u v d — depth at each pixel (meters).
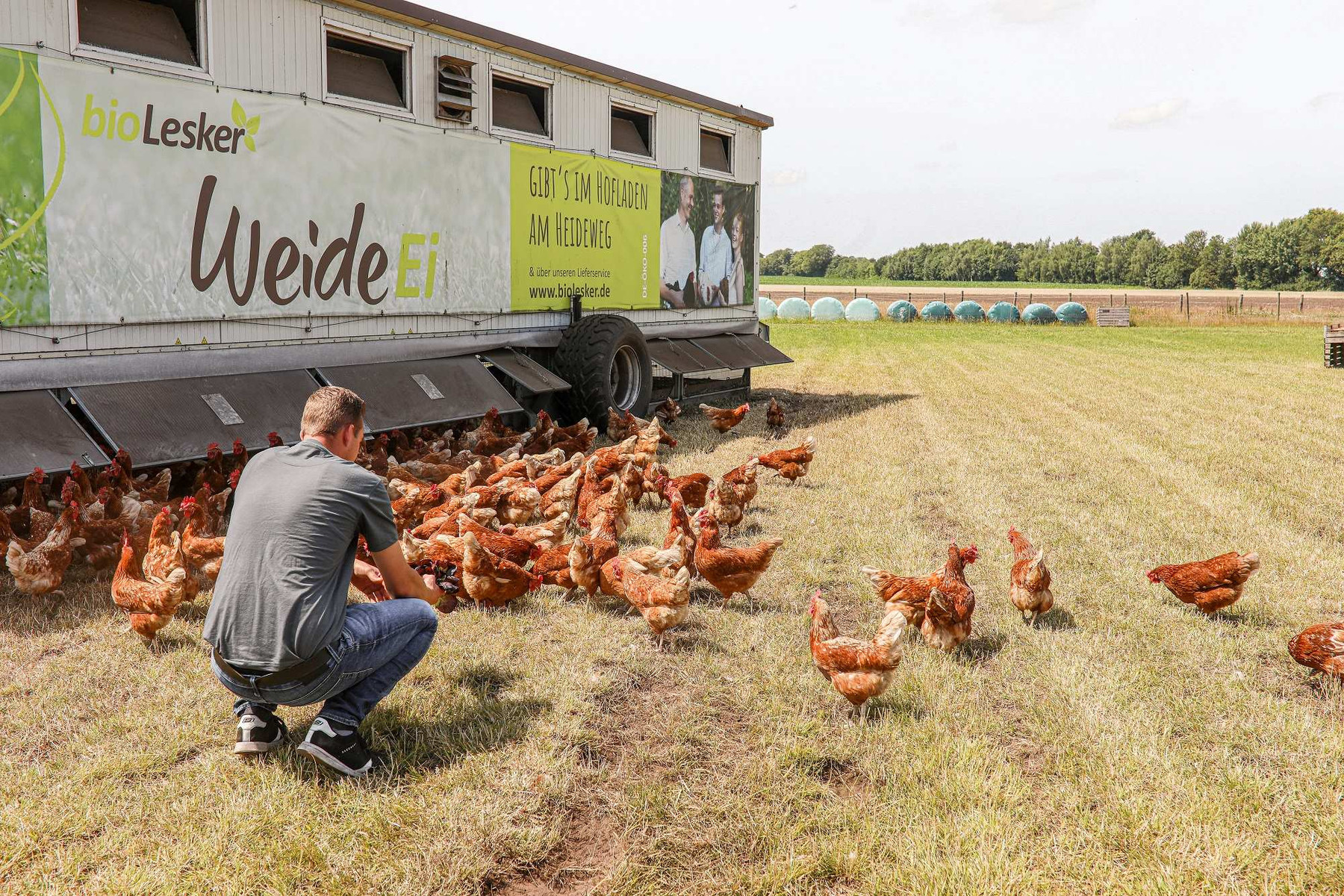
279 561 3.51
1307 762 4.00
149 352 7.65
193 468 8.08
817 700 4.63
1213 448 12.03
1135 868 3.25
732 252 16.28
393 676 3.92
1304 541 7.57
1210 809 3.57
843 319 50.00
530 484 7.62
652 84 13.32
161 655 5.02
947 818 3.56
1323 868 3.21
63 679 4.71
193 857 3.24
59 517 6.37
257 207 8.36
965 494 9.28
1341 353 24.14
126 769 3.82
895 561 6.94
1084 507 8.77
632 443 9.04
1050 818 3.59
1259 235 121.56
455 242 10.55
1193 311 55.50
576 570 5.79
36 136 6.73
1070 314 48.41
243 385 8.29
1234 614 5.91
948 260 146.62
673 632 5.52
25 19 6.62
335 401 3.90
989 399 17.31
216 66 7.89
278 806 3.55
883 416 14.97
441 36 10.09
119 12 7.40
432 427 11.04
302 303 8.90
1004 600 6.17
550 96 11.72
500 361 11.19
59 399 7.16
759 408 16.08
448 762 3.94
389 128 9.59
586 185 12.46
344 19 8.99
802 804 3.68
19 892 3.04
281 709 4.44
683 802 3.68
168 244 7.68
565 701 4.50
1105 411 15.73
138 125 7.37
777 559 7.02
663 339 14.54
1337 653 4.71
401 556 3.92
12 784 3.69
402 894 3.07
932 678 4.86
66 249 6.99
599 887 3.15
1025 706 4.55
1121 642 5.40
